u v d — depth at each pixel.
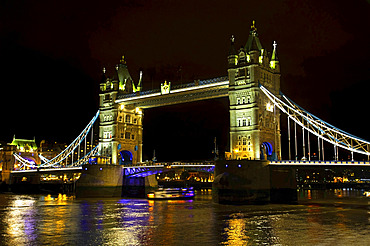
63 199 125.06
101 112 145.62
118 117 140.75
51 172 166.88
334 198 122.94
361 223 65.12
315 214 75.69
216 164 97.94
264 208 85.19
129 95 137.00
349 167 86.38
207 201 110.31
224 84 109.50
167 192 120.25
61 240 54.56
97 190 129.50
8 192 182.38
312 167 91.38
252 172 92.62
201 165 113.38
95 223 68.81
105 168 131.75
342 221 67.19
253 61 103.12
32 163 196.62
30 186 189.75
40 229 63.22
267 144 105.12
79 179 130.62
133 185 138.00
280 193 97.00
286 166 93.50
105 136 143.00
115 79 143.12
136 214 80.31
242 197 91.69
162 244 51.41
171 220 70.62
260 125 101.44
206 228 61.72
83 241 53.78
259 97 102.69
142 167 128.38
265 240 52.84
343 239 53.16
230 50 108.19
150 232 59.41
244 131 102.38
